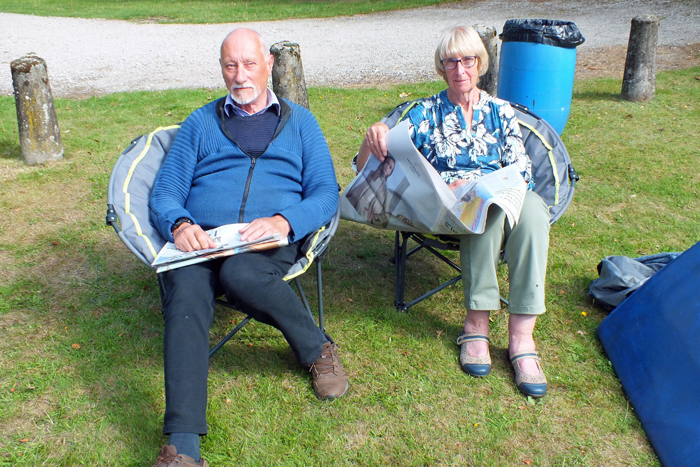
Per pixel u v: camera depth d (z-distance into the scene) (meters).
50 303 3.05
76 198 4.26
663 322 2.41
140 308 3.04
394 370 2.61
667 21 11.74
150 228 2.47
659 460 2.15
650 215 4.06
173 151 2.66
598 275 3.33
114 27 13.66
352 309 3.07
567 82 5.06
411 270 3.47
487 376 2.58
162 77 8.38
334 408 2.39
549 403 2.43
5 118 6.02
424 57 9.47
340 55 9.88
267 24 13.87
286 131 2.71
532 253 2.42
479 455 2.17
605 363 2.64
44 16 15.17
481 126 2.77
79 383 2.49
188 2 17.78
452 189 2.63
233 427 2.29
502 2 15.74
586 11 13.53
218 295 2.35
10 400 2.38
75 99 6.95
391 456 2.17
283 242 2.24
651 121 5.90
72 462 2.12
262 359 2.67
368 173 2.66
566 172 2.91
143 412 2.35
